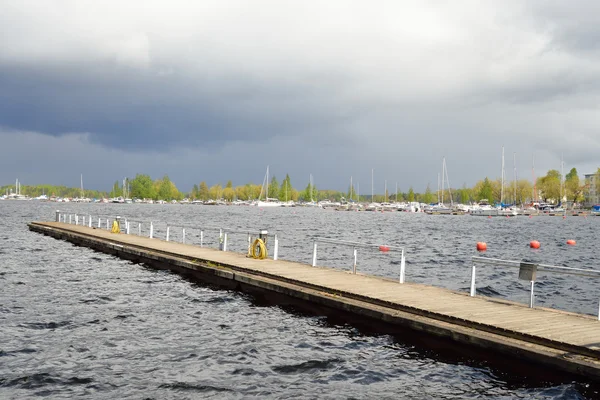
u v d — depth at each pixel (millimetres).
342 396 11227
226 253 29203
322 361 13461
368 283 19594
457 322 14031
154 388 11531
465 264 37031
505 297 24500
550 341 11930
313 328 16656
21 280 25531
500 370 12367
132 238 39188
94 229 48531
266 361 13461
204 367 12930
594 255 47438
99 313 18531
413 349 14422
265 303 20422
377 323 15742
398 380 12195
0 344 14531
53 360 13281
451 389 11633
